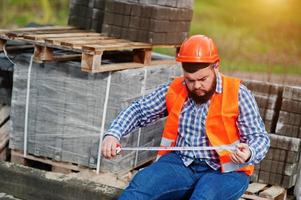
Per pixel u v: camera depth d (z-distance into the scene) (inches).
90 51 244.1
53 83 265.6
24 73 270.1
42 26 313.6
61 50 283.4
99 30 297.0
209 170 205.5
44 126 271.3
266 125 271.3
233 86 199.0
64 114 266.2
